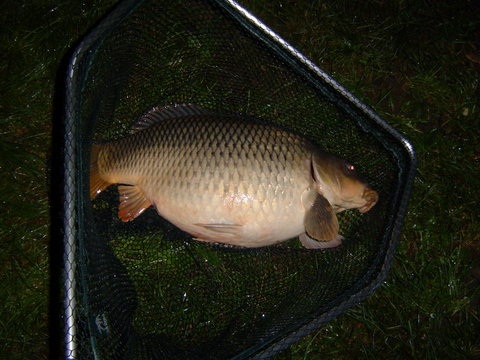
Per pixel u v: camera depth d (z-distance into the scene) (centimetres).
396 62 107
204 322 89
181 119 81
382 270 77
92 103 72
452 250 97
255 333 80
